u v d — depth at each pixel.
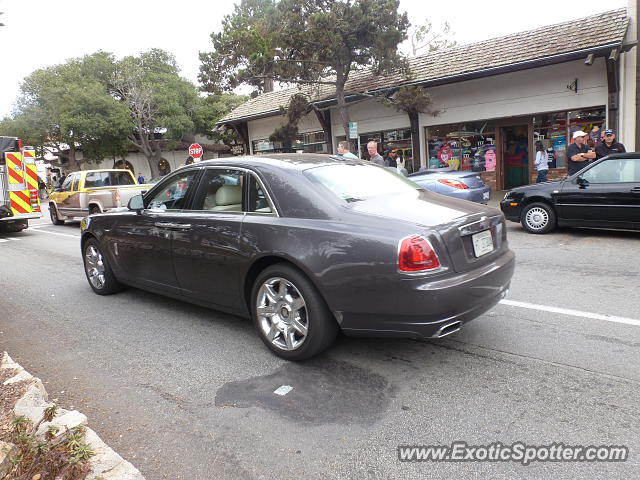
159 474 2.52
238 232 3.93
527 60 13.27
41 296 6.31
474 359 3.71
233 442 2.78
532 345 3.91
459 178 10.09
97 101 34.91
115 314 5.28
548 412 2.93
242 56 17.81
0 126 37.38
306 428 2.88
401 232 3.24
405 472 2.46
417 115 16.97
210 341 4.33
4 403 2.94
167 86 38.50
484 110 15.53
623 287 5.36
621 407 2.95
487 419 2.89
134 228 5.07
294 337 3.81
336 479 2.43
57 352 4.29
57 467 2.32
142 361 3.98
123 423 3.03
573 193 8.29
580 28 13.69
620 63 12.89
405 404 3.10
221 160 4.48
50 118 36.94
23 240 12.22
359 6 14.95
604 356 3.65
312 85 19.77
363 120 18.84
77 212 14.09
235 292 4.08
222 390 3.41
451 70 15.20
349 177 4.13
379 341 4.13
